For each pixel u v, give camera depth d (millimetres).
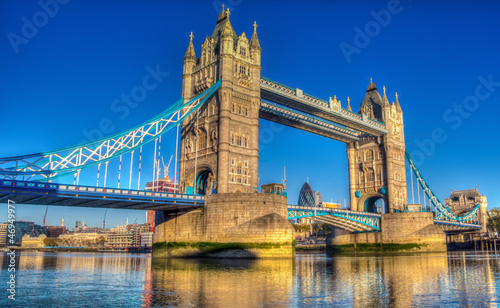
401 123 125312
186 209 77438
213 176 79312
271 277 37594
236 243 70312
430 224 110750
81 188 59656
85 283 34062
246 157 81312
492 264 58281
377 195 119688
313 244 195250
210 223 73188
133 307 22609
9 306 23297
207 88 82688
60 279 37719
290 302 23906
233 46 83562
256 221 70625
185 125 87750
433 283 33469
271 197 74188
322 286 31000
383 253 110562
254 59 85125
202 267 50656
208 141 81125
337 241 124188
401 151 123938
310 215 94562
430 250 107938
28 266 59281
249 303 23562
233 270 45562
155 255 82625
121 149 70188
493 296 26562
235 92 81062
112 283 33844
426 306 22969
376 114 124062
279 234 70000
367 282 33969
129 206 73062
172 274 41188
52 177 62906
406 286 31391
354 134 123188
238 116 81250
